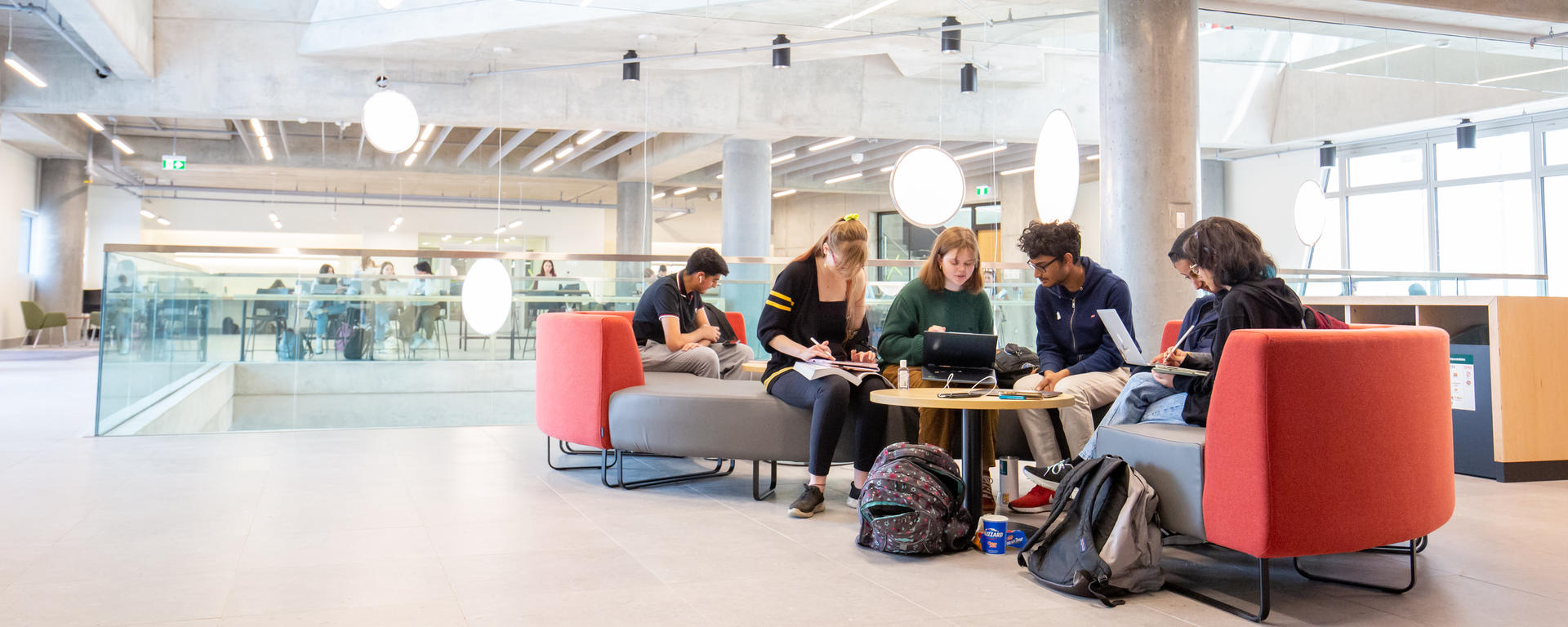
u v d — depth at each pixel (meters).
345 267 5.99
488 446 4.82
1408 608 2.18
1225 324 2.46
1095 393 3.27
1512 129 11.23
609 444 3.70
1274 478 2.05
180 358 5.52
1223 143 12.55
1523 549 2.75
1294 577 2.46
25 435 4.97
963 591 2.30
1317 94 12.16
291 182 18.44
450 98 10.32
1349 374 2.13
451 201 19.45
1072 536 2.34
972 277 3.50
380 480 3.77
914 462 2.73
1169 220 5.61
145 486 3.57
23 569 2.40
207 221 18.75
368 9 9.37
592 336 3.73
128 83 9.70
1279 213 13.72
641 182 16.77
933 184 6.75
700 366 4.55
